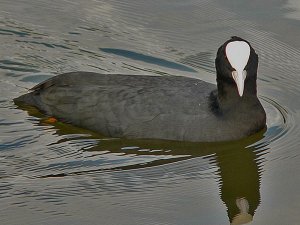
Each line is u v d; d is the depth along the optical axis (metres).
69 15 16.53
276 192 11.16
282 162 11.96
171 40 15.74
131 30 16.08
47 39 15.53
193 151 12.16
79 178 11.34
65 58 14.95
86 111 12.55
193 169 11.73
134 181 11.33
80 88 12.81
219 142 12.30
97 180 11.30
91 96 12.62
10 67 14.48
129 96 12.48
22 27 15.88
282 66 14.91
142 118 12.27
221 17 16.42
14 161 11.71
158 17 16.58
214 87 13.05
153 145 12.21
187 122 12.24
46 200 10.72
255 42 15.52
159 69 14.82
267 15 16.38
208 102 12.52
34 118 12.81
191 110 12.34
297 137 12.71
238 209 10.73
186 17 16.50
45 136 12.38
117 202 10.74
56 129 12.59
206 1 16.95
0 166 11.57
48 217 10.30
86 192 10.97
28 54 14.95
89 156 11.93
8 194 10.83
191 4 16.92
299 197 11.00
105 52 15.27
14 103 13.24
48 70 14.47
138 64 14.95
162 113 12.27
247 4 16.86
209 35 15.84
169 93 12.50
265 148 12.37
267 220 10.45
